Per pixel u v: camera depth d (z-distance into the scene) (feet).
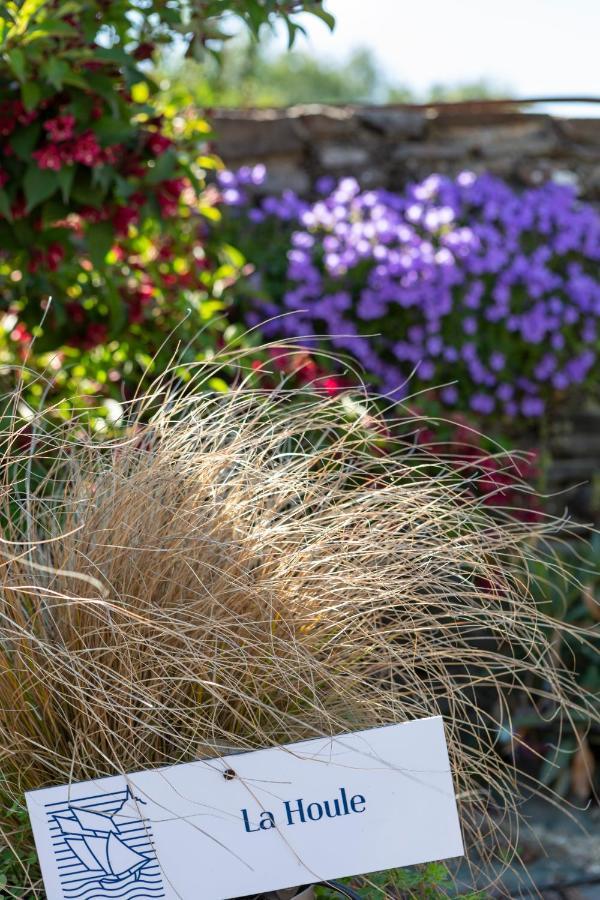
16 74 5.46
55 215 6.02
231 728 4.51
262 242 9.91
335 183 10.54
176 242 7.73
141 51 6.15
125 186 6.01
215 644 4.34
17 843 4.44
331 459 4.90
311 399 6.48
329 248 9.62
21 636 4.34
